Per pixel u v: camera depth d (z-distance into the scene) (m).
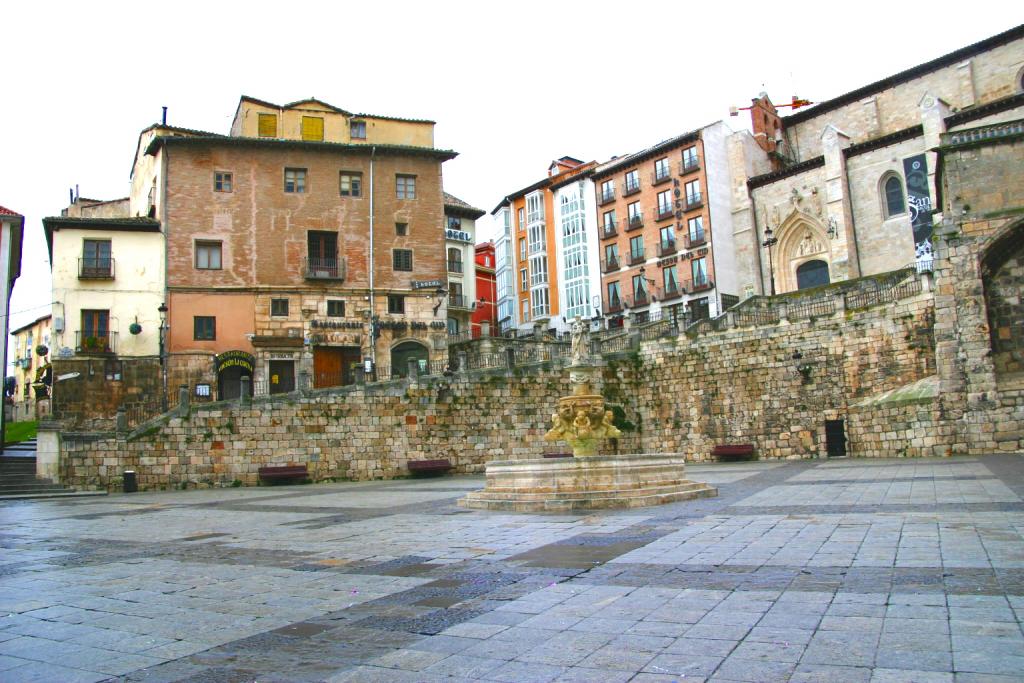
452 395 35.28
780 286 53.38
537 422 37.22
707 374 37.78
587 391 19.31
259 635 6.26
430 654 5.46
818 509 12.98
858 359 32.75
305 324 42.62
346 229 44.50
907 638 5.17
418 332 44.81
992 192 28.14
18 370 79.88
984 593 6.29
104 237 39.75
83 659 5.70
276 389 41.53
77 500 24.47
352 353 43.59
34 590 8.56
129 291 39.69
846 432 32.78
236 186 42.75
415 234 45.94
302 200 43.91
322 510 17.80
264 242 42.72
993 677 4.34
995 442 26.94
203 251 41.69
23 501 24.28
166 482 28.97
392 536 12.20
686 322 39.47
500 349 44.31
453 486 25.50
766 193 54.84
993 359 27.95
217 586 8.48
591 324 59.19
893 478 18.92
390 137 47.62
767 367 35.72
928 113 43.84
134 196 50.22
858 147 48.09
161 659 5.66
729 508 13.79
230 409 30.53
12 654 5.90
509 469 16.38
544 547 10.09
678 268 57.59
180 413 29.61
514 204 74.75
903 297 31.31
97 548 12.16
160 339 36.28
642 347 40.44
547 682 4.71
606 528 11.66
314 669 5.25
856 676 4.48
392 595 7.60
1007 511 11.16
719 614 6.11
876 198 47.38
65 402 37.25
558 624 6.09
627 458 15.64
